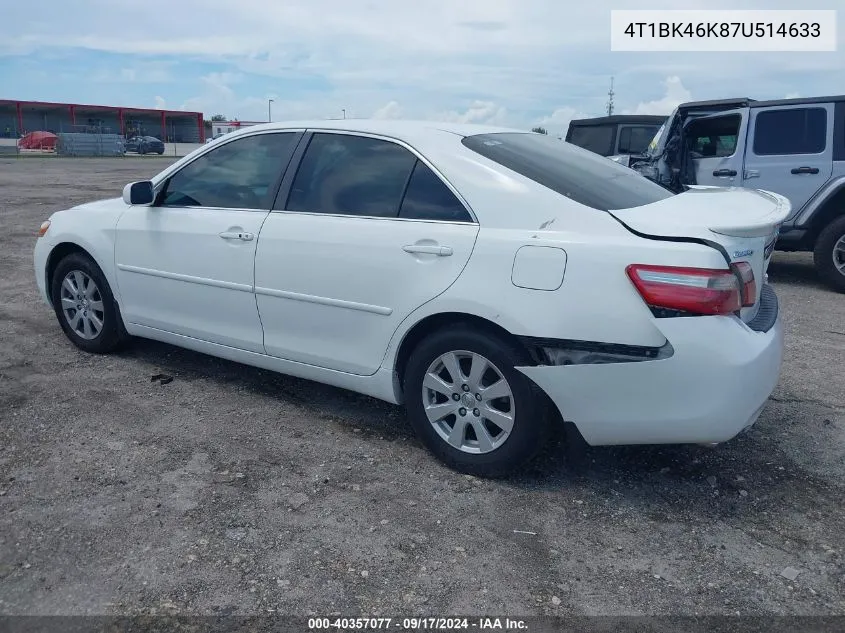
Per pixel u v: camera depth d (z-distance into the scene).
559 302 3.18
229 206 4.35
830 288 8.10
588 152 4.46
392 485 3.51
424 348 3.59
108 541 2.99
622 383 3.13
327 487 3.47
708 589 2.80
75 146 41.03
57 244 5.19
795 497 3.48
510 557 2.97
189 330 4.57
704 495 3.48
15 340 5.50
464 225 3.48
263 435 4.01
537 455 3.62
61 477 3.48
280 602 2.67
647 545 3.08
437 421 3.65
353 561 2.91
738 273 3.11
